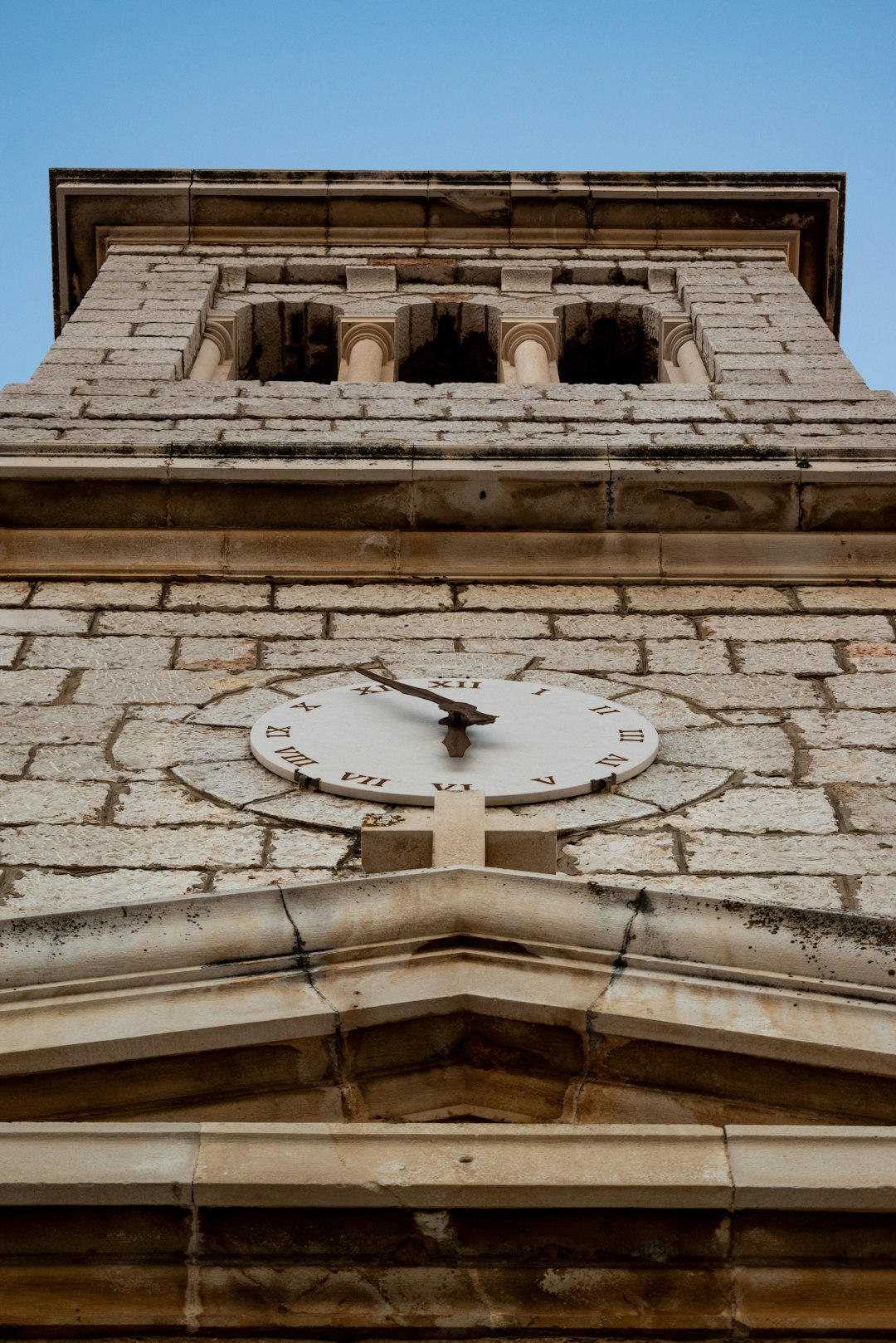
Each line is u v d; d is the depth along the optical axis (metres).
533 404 10.87
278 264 14.10
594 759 7.18
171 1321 4.60
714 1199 4.60
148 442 9.56
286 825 6.74
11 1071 5.07
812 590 9.01
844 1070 5.10
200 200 14.52
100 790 6.96
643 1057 5.20
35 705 7.64
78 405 10.70
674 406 10.84
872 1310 4.62
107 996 5.25
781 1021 5.17
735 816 6.84
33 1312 4.60
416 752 7.21
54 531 9.17
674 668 8.15
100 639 8.34
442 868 5.60
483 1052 5.29
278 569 9.09
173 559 9.10
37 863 6.43
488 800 6.86
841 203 14.81
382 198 14.53
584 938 5.45
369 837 6.18
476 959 5.42
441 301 13.71
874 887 6.34
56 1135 4.70
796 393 11.16
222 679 7.98
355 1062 5.22
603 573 9.13
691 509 9.30
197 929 5.42
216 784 7.04
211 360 12.55
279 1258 4.64
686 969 5.35
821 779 7.11
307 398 10.95
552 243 14.52
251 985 5.31
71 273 14.62
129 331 12.32
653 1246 4.64
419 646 8.38
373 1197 4.59
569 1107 5.21
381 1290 4.62
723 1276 4.63
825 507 9.30
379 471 9.30
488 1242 4.63
